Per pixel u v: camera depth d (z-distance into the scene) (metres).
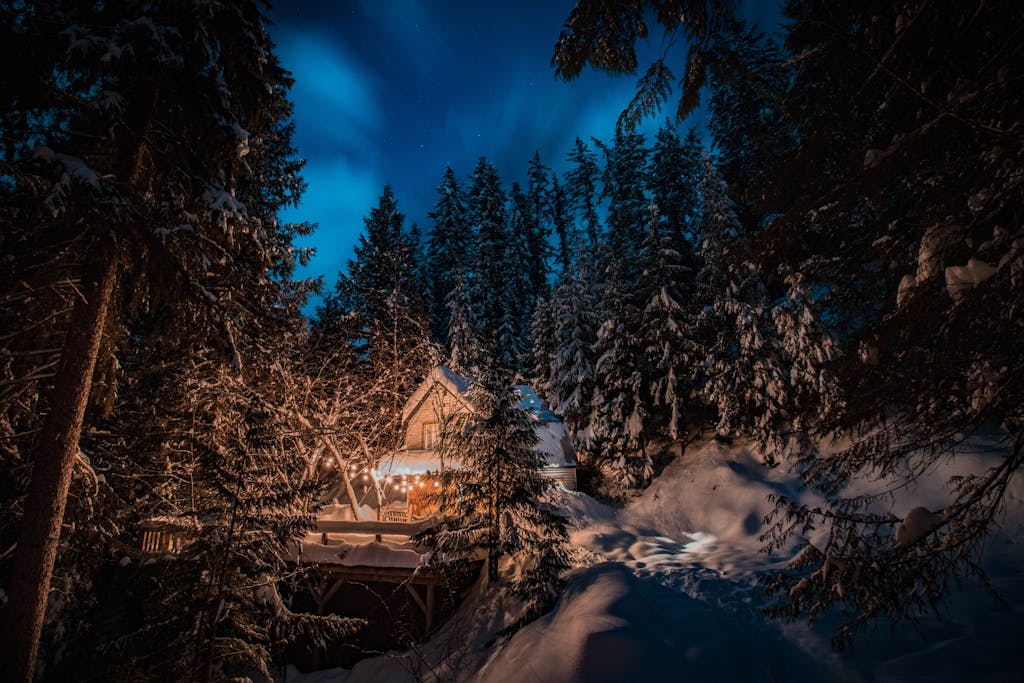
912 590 4.04
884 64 3.97
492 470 13.27
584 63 5.55
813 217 5.73
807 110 5.13
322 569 14.87
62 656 11.03
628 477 24.53
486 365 14.18
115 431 14.50
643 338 26.52
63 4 7.21
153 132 8.56
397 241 38.28
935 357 3.83
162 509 14.41
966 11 3.71
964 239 3.71
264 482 10.80
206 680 8.72
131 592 12.38
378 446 21.84
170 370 15.16
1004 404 3.63
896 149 4.23
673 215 35.34
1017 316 3.28
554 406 30.31
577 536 17.39
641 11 5.09
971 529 3.73
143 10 8.08
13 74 6.66
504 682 8.06
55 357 9.22
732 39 5.04
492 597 12.47
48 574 7.46
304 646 14.97
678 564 14.29
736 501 19.50
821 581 4.52
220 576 9.15
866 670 7.05
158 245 7.65
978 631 7.46
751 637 8.84
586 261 32.38
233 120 8.43
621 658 7.25
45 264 7.84
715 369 23.05
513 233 46.50
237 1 8.70
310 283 17.03
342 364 21.08
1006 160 3.59
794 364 18.78
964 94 3.67
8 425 8.87
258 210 16.92
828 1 4.38
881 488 15.22
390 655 12.30
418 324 23.66
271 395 16.38
